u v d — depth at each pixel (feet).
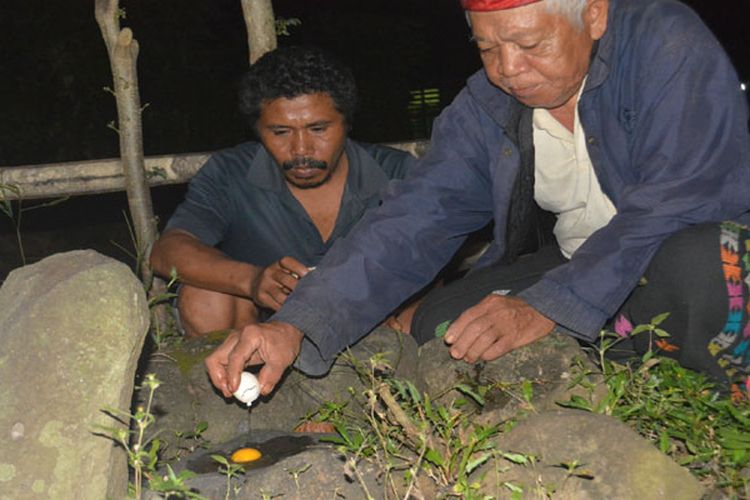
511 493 8.98
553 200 12.23
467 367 11.14
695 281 10.53
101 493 8.22
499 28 10.45
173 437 11.32
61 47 29.66
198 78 31.22
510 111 11.87
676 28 10.98
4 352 8.27
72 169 15.60
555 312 10.62
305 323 11.19
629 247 10.64
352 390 11.14
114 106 30.14
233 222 14.76
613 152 11.37
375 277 11.86
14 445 8.09
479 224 12.73
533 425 9.30
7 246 27.07
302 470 9.19
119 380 8.27
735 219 10.93
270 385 10.80
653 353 10.69
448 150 12.42
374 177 14.51
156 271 14.25
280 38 35.12
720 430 9.71
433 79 41.73
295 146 13.71
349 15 35.04
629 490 8.74
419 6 41.68
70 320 8.25
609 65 11.07
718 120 10.75
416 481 9.15
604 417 9.23
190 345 12.36
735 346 10.70
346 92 13.74
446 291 13.06
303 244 14.69
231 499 9.15
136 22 30.55
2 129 29.55
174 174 15.96
